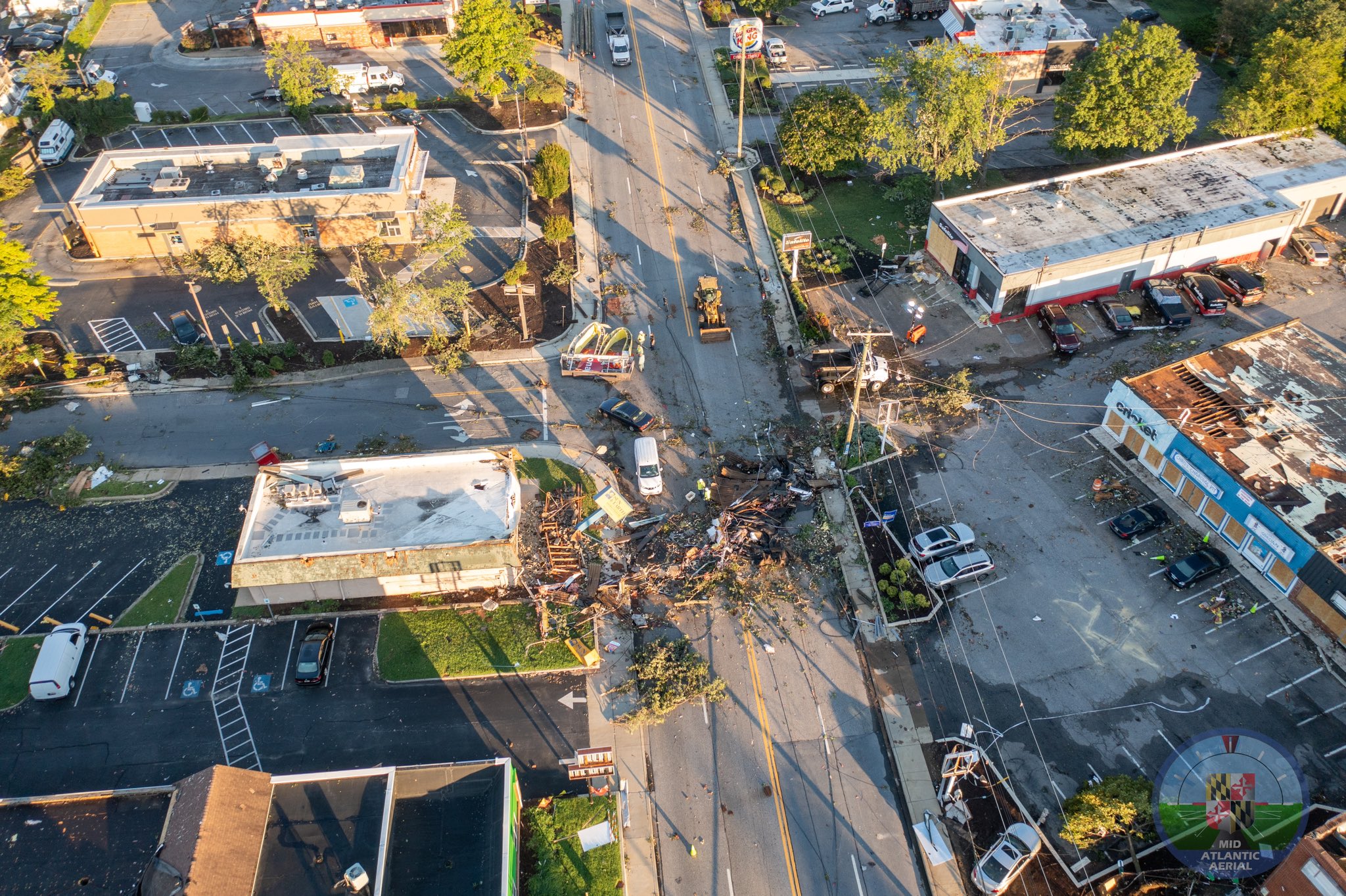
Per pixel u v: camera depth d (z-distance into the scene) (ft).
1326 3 252.01
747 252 252.83
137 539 188.24
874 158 260.62
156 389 219.00
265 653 170.19
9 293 211.82
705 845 144.77
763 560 180.04
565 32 349.41
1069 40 295.89
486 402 214.90
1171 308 223.30
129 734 159.43
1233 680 161.07
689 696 160.76
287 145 270.67
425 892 128.36
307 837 130.62
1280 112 255.50
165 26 370.53
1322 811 144.15
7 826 134.82
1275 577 171.94
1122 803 139.33
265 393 218.18
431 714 161.38
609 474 198.80
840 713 159.84
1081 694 160.35
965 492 192.44
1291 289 232.53
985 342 224.53
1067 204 240.53
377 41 347.56
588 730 159.02
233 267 237.86
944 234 237.66
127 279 248.52
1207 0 349.20
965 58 257.55
